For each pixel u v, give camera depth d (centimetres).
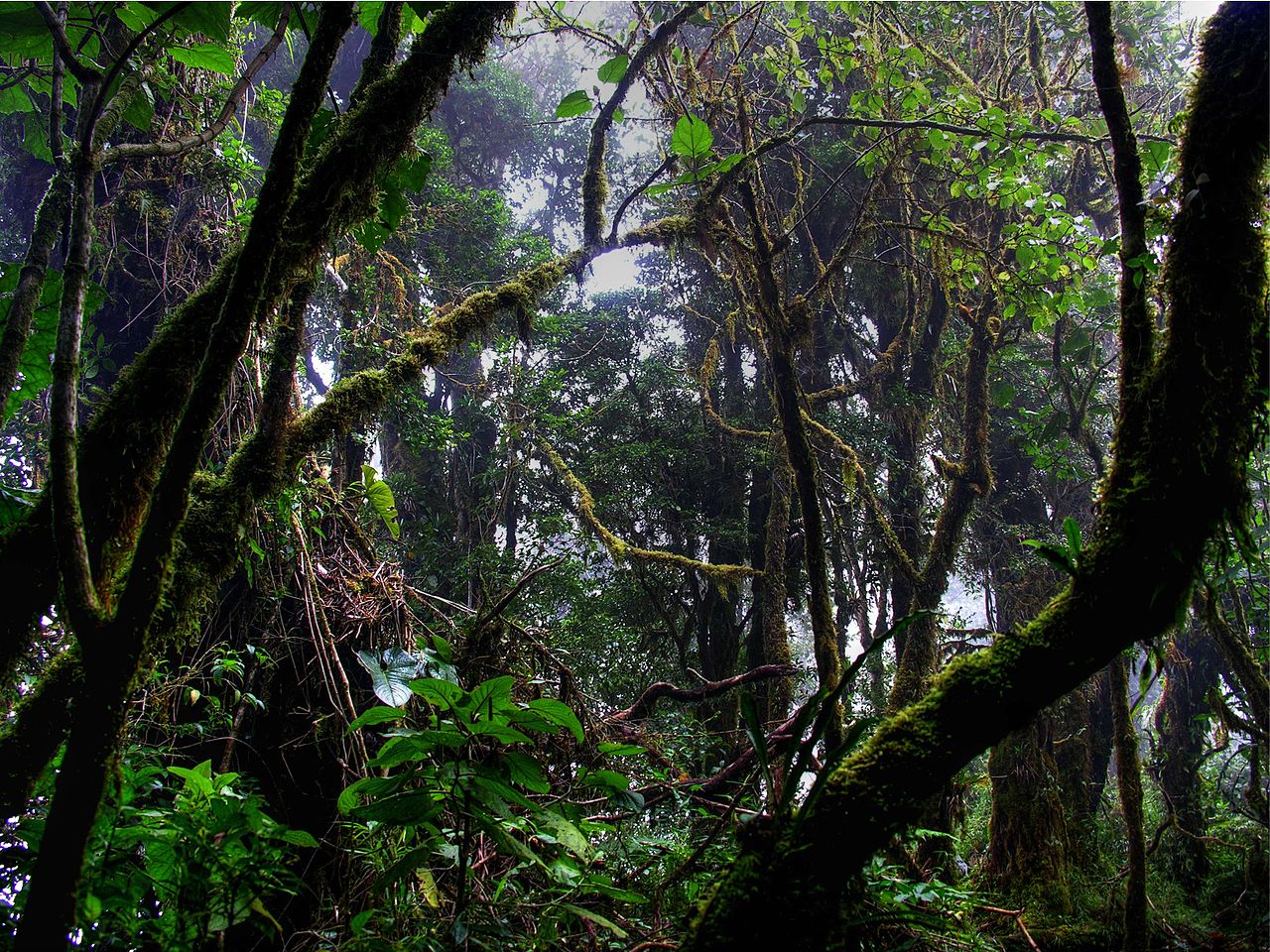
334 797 282
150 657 163
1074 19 430
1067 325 459
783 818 140
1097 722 722
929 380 716
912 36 441
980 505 748
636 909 227
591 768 260
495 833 160
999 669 146
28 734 140
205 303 161
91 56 171
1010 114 361
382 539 594
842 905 139
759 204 297
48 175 439
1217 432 143
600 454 878
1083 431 406
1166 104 445
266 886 134
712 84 338
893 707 386
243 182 389
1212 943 465
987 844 648
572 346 921
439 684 158
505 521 885
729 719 688
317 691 301
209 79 344
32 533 141
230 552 182
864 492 455
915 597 414
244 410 301
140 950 129
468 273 739
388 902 193
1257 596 406
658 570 857
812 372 754
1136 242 167
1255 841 499
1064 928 501
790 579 802
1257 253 146
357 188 177
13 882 150
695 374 847
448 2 181
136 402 152
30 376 169
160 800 180
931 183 520
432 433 438
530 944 185
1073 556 151
